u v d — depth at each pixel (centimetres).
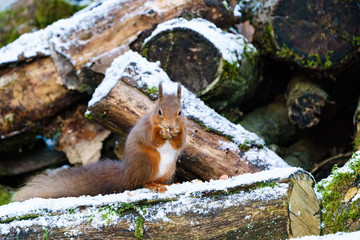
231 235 588
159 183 747
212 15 1045
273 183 604
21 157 1132
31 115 1070
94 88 1042
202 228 586
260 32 1109
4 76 1033
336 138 1154
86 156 1102
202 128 805
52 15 1489
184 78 974
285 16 1064
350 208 659
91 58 1004
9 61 1016
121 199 601
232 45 1008
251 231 589
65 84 1035
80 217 590
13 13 1516
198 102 844
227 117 1078
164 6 1021
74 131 1120
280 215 591
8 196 1099
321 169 1013
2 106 1048
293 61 1067
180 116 682
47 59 1033
